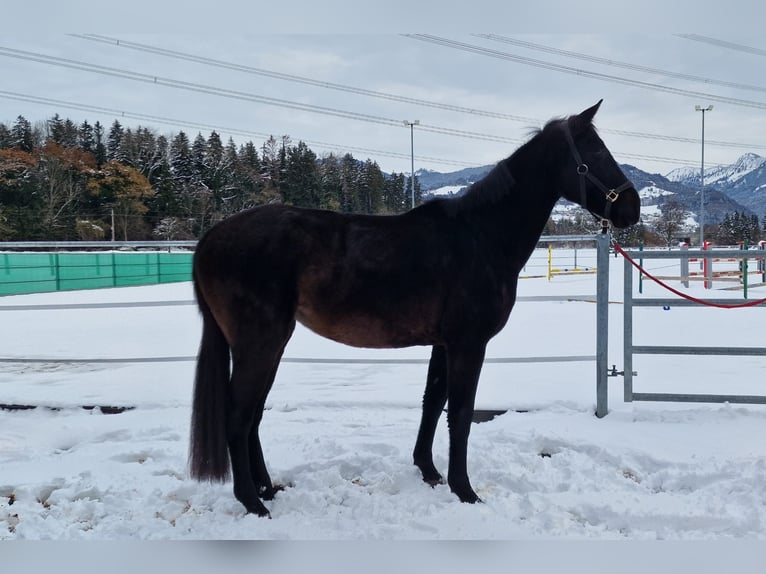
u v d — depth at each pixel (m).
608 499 3.43
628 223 3.69
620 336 9.16
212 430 3.22
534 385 6.00
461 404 3.45
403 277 3.34
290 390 6.02
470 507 3.33
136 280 25.59
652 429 4.53
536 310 13.27
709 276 16.27
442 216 3.54
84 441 4.57
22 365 7.45
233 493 3.56
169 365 7.41
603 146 3.70
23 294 18.55
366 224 3.44
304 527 3.16
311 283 3.29
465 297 3.41
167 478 3.83
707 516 3.20
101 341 9.60
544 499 3.43
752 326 9.90
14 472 3.91
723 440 4.27
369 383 6.36
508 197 3.64
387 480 3.73
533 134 3.86
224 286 3.25
